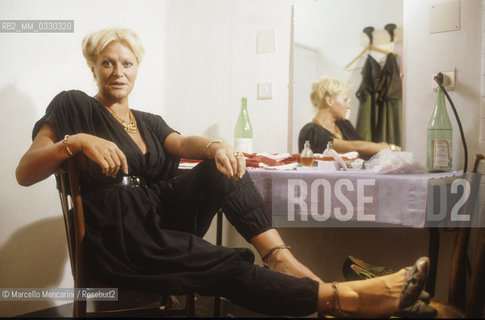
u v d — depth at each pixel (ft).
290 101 6.82
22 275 5.31
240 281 3.31
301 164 5.90
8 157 5.19
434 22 5.36
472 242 4.89
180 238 3.50
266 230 3.91
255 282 3.28
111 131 4.06
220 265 3.29
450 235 5.16
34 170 3.33
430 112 5.42
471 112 5.08
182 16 7.31
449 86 5.21
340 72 6.25
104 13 6.20
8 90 5.18
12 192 5.23
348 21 6.16
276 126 7.00
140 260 3.36
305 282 3.29
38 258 5.47
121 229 3.45
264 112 7.14
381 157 4.71
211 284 3.28
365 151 5.97
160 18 7.00
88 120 3.94
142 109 6.79
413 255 5.46
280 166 5.19
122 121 4.41
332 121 6.31
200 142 4.24
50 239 5.58
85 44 4.50
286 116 6.89
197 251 3.35
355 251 5.90
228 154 3.84
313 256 6.23
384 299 3.15
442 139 4.90
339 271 6.03
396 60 5.72
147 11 6.81
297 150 6.71
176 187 4.00
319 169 5.27
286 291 3.24
